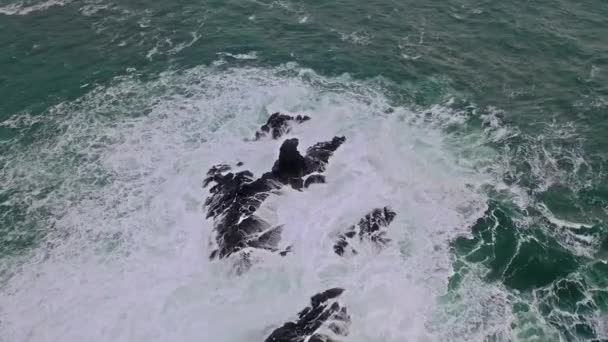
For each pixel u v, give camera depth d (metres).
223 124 47.78
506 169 42.88
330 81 52.69
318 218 38.38
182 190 41.72
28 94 51.62
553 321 32.56
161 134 47.06
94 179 43.09
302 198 39.78
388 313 32.88
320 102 49.84
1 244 38.28
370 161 43.22
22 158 45.06
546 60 53.81
